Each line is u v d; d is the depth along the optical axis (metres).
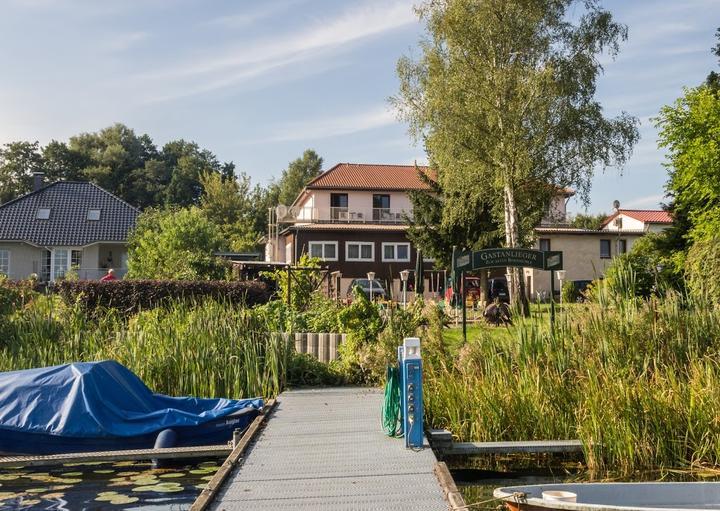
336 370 14.33
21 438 9.35
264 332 14.27
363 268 46.53
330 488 7.01
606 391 10.02
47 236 44.62
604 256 48.09
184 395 12.48
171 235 31.23
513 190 30.03
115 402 9.93
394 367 9.52
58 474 8.80
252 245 68.06
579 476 8.94
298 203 58.41
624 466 9.24
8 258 44.34
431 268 46.22
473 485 8.62
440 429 9.84
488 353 11.63
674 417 9.69
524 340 11.57
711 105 24.94
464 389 10.63
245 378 12.88
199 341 12.96
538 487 7.16
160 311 14.84
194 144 108.56
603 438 9.43
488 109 28.84
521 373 10.89
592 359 10.80
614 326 11.78
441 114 28.95
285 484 7.17
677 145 25.78
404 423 8.80
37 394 9.61
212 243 32.31
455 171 29.97
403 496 6.72
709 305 12.68
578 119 28.64
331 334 15.30
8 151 90.56
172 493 7.91
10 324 14.61
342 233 46.50
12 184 89.81
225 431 10.22
